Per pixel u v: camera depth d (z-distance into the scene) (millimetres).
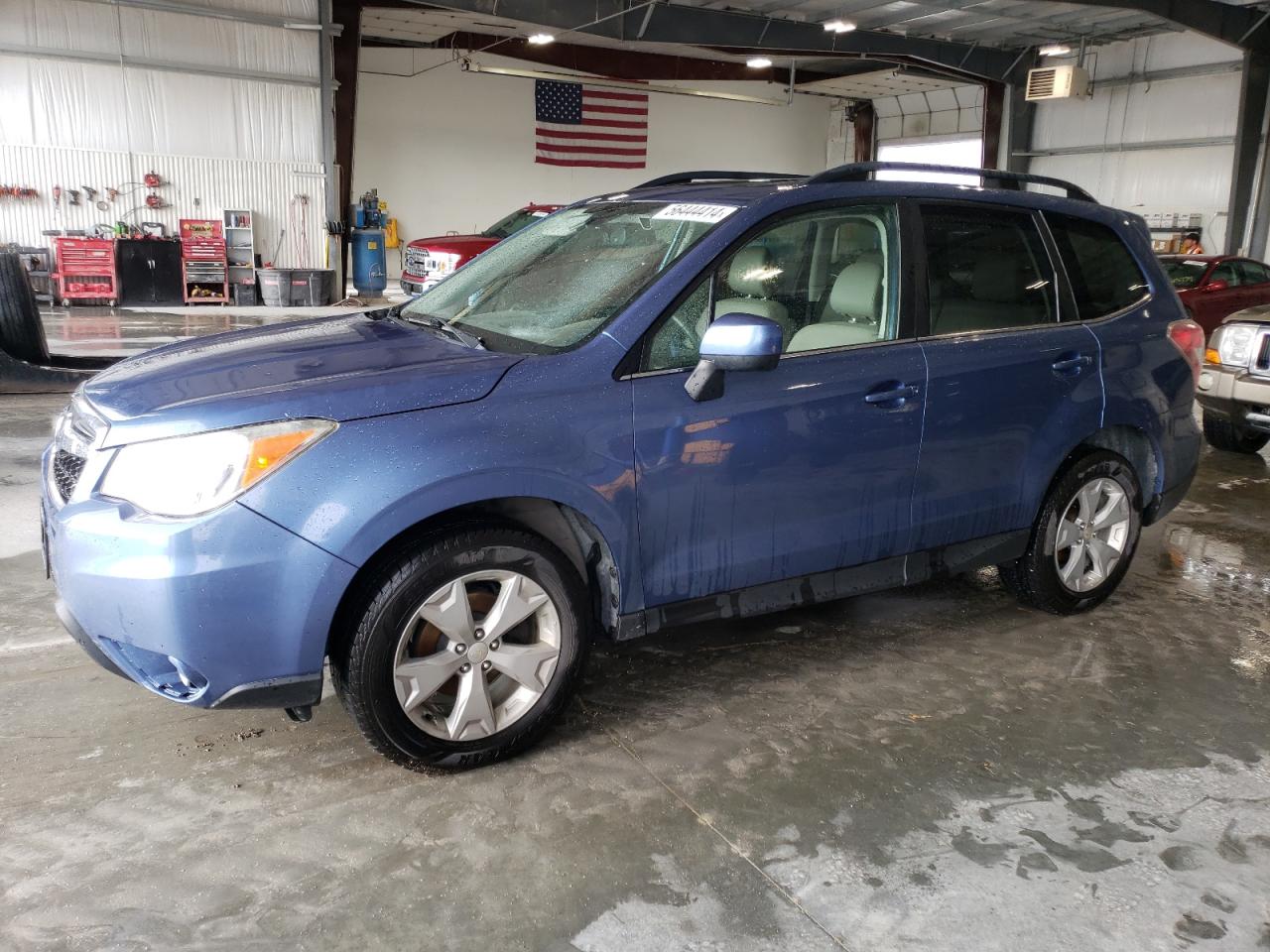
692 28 18031
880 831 2457
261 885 2180
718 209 3012
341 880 2209
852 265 3133
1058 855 2381
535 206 14773
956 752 2854
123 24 15227
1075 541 3781
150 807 2453
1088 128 21719
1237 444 6973
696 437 2752
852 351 3059
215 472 2250
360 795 2535
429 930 2059
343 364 2643
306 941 2016
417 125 21969
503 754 2691
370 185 21844
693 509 2795
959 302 3332
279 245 17156
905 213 3246
